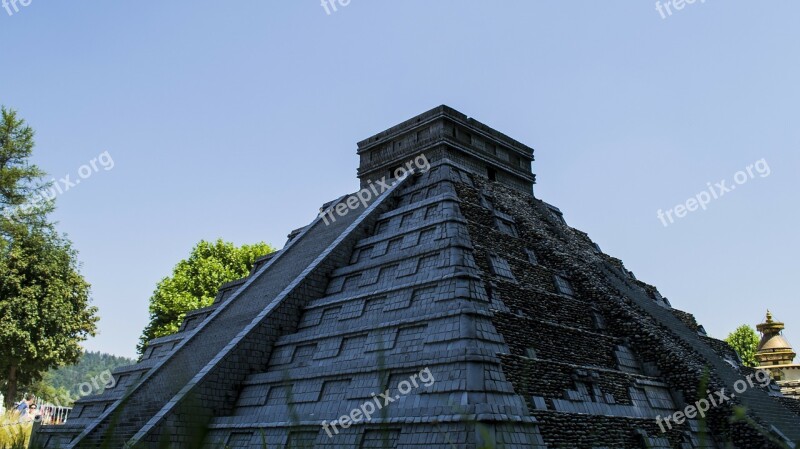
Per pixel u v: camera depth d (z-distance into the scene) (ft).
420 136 135.74
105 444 11.27
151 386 85.51
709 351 108.06
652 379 90.22
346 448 67.21
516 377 69.72
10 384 142.61
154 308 186.39
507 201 126.52
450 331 71.67
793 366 147.95
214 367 83.30
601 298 102.83
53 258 142.72
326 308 93.76
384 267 94.07
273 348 91.86
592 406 75.61
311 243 119.96
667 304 137.69
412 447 62.69
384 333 79.20
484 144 141.38
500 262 93.66
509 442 60.08
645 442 75.56
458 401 62.95
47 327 138.82
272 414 77.92
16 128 146.92
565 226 139.85
